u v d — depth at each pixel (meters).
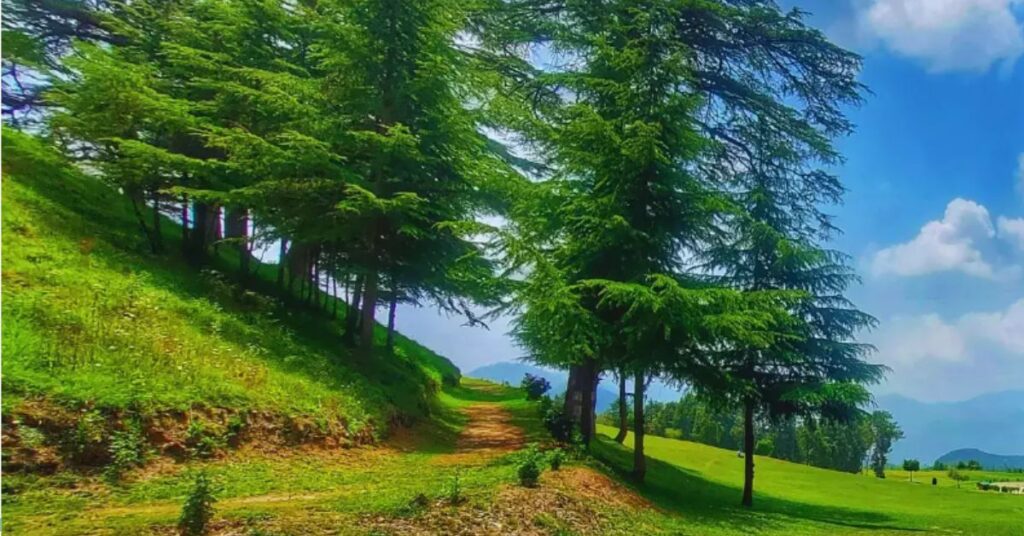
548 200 16.02
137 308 11.80
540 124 16.48
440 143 18.48
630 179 15.34
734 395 16.23
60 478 7.49
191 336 12.31
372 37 17.70
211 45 19.94
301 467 10.63
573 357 14.81
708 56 19.55
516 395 35.41
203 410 10.28
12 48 21.05
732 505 16.81
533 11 20.11
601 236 14.91
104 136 16.58
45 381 8.37
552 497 9.09
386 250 19.23
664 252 15.77
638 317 14.24
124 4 21.23
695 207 15.66
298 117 17.28
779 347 16.98
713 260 18.50
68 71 22.27
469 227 14.08
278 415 11.76
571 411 18.27
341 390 14.66
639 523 9.74
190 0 20.86
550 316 13.95
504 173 17.52
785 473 30.28
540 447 14.28
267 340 14.73
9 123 21.59
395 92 18.11
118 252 14.69
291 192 17.47
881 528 15.45
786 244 17.25
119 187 17.88
